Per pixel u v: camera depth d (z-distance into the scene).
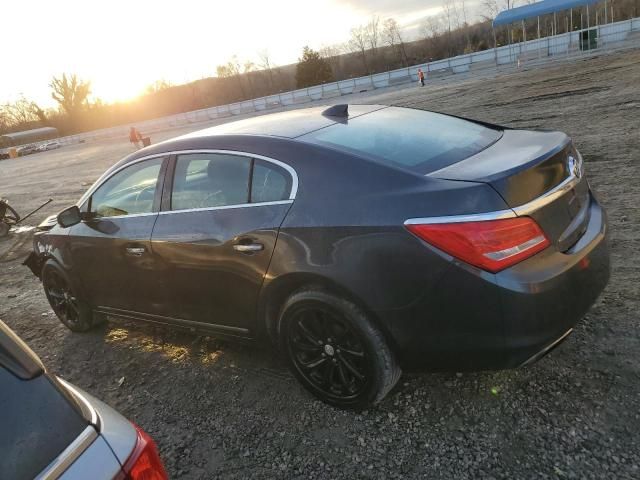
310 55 66.19
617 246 4.48
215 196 3.28
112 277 3.98
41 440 1.38
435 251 2.44
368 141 3.05
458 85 26.28
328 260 2.71
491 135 3.32
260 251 2.99
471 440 2.66
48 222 4.96
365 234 2.61
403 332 2.62
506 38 54.34
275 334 3.23
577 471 2.37
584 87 15.53
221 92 87.19
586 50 29.92
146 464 1.52
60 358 4.36
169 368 3.89
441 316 2.51
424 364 2.68
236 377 3.60
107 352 4.31
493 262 2.37
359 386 2.89
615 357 3.05
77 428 1.45
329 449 2.78
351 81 42.44
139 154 3.87
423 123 3.45
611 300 3.64
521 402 2.85
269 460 2.79
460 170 2.64
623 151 7.54
